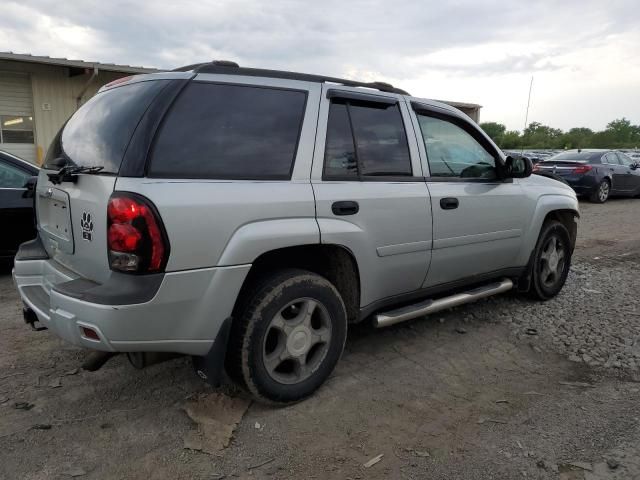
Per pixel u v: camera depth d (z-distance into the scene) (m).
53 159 3.15
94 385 3.20
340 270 3.27
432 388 3.27
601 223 10.48
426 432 2.78
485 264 4.21
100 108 2.94
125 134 2.54
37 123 14.02
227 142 2.70
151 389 3.17
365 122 3.33
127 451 2.55
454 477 2.42
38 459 2.47
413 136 3.59
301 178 2.92
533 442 2.69
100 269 2.54
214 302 2.57
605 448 2.65
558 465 2.51
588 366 3.65
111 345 2.37
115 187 2.39
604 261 6.98
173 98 2.59
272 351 2.93
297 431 2.76
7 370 3.37
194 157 2.57
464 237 3.89
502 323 4.44
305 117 3.00
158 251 2.36
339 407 3.01
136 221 2.32
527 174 4.16
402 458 2.55
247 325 2.74
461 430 2.80
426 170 3.65
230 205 2.58
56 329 2.57
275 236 2.72
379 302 3.47
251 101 2.84
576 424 2.87
